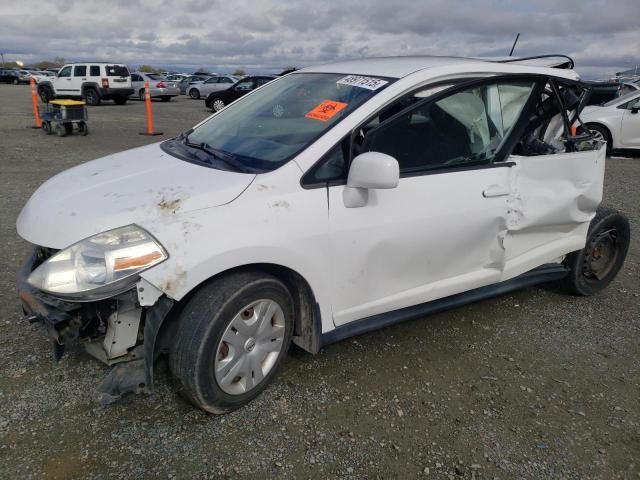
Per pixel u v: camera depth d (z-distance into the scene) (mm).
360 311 2971
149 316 2320
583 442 2641
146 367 2350
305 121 2965
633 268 5039
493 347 3473
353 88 3066
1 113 16719
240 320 2510
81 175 3000
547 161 3508
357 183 2617
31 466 2258
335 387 2922
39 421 2518
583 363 3361
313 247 2645
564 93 3779
